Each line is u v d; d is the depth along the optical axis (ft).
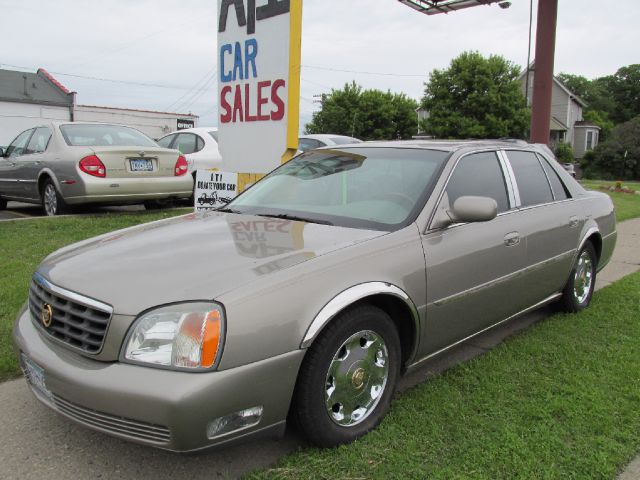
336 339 8.46
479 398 10.57
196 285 7.78
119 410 7.20
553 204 14.48
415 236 10.03
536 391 10.89
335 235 9.75
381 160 12.23
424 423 9.62
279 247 9.15
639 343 13.58
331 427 8.63
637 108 269.85
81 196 25.38
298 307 8.00
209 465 8.55
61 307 8.25
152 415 7.06
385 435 9.18
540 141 42.06
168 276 8.10
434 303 10.20
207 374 7.20
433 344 10.55
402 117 183.11
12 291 15.34
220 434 7.41
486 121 136.05
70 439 9.23
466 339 11.65
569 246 14.76
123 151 26.16
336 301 8.35
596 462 8.53
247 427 7.65
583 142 168.04
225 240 9.63
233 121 18.97
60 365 7.77
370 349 9.21
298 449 8.78
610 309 16.43
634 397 10.66
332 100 183.42
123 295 7.75
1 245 20.43
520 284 12.76
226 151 19.43
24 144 29.76
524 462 8.50
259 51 17.57
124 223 25.11
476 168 12.25
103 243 10.09
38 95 128.67
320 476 8.16
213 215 11.89
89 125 28.14
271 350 7.67
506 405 10.34
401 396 10.73
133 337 7.41
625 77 277.44
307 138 39.40
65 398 7.73
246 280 7.89
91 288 8.06
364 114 177.37
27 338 8.64
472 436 9.23
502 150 13.48
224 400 7.27
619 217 38.83
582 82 274.77
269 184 13.08
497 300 12.02
